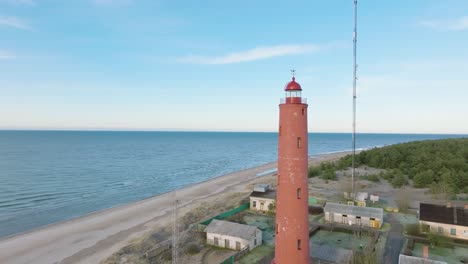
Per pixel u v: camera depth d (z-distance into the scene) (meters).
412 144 128.12
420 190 75.00
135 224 58.97
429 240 41.50
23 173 116.31
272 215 56.56
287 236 26.59
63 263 41.81
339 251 36.41
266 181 97.75
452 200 64.31
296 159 26.27
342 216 50.38
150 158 177.12
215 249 41.69
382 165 107.69
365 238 43.72
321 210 57.09
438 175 79.69
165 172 130.75
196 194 87.62
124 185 102.31
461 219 43.22
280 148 27.20
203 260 38.28
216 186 99.50
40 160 154.38
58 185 98.25
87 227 57.69
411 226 45.44
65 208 73.88
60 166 136.12
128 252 42.72
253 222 52.69
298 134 26.23
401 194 68.88
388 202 64.06
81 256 43.94
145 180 111.88
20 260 43.38
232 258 36.06
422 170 85.44
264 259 37.31
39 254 45.25
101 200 82.56
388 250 39.41
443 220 43.81
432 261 32.06
